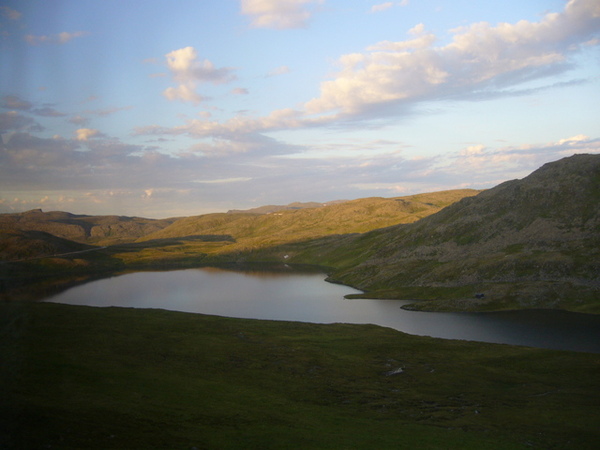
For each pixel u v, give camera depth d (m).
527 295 169.75
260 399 55.56
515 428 52.06
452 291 196.00
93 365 58.47
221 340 85.56
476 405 61.03
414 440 45.62
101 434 37.72
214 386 58.19
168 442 38.34
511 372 79.31
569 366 82.06
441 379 73.81
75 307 102.31
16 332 56.19
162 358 68.50
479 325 145.50
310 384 65.75
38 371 52.44
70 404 43.59
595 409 59.56
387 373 75.88
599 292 162.38
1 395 42.81
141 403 47.41
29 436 35.00
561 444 47.19
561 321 145.00
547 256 198.00
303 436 44.00
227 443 40.03
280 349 84.44
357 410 55.84
